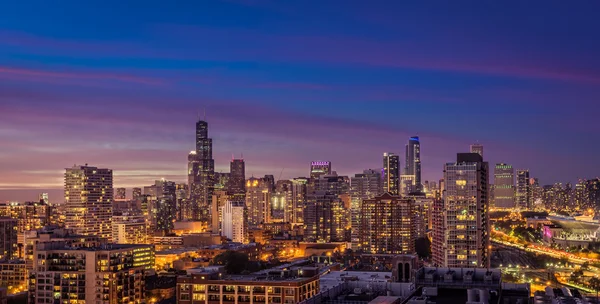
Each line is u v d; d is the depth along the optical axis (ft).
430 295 546.26
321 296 611.47
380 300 563.89
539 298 504.43
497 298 533.96
